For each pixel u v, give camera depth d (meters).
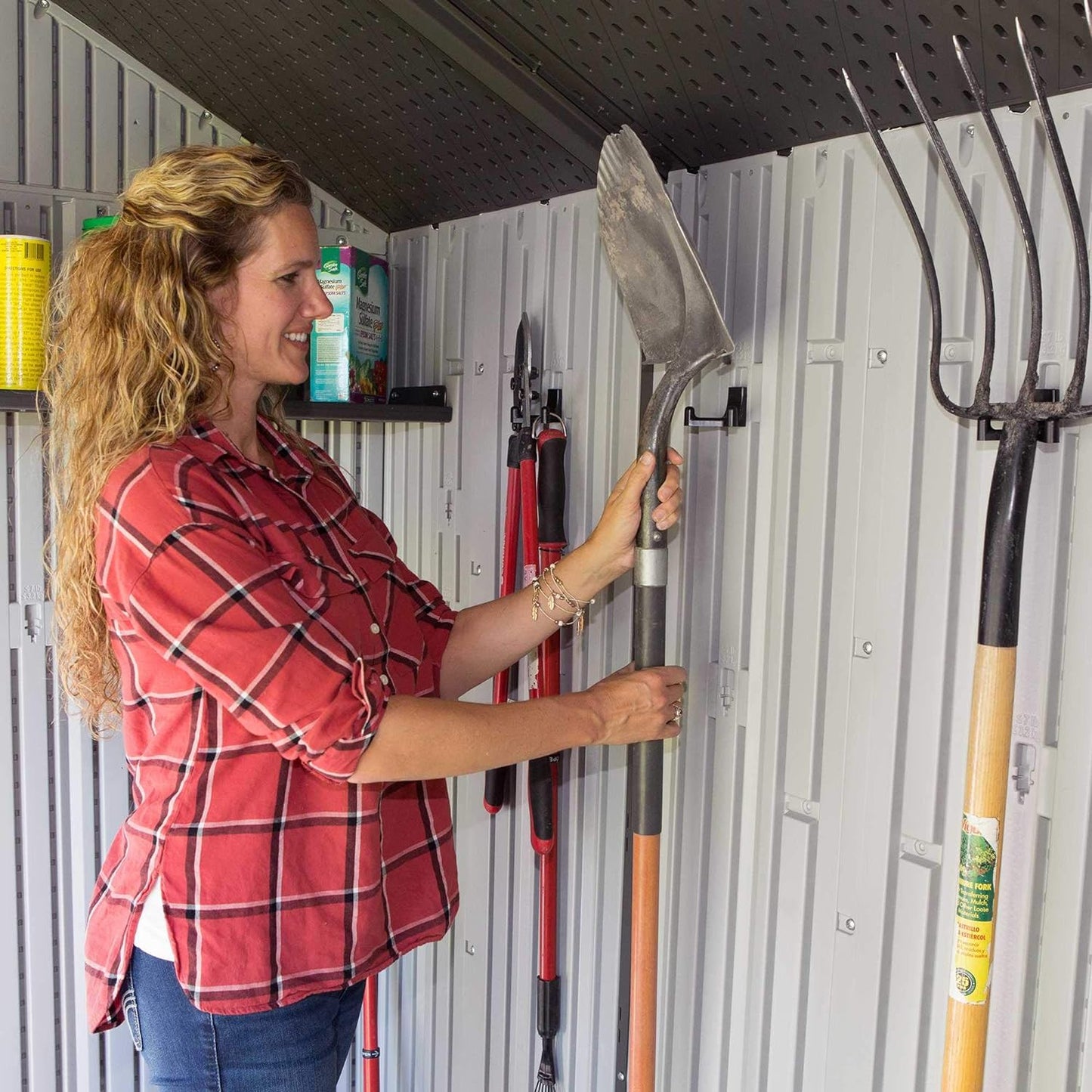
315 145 1.80
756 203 1.35
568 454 1.63
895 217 1.20
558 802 1.69
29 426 1.74
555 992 1.64
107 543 1.09
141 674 1.13
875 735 1.25
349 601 1.24
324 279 1.79
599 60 1.30
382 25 1.41
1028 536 1.09
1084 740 1.06
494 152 1.59
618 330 1.54
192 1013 1.17
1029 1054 1.13
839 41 1.11
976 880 1.01
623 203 1.24
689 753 1.48
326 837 1.19
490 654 1.43
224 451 1.16
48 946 1.86
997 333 1.12
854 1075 1.29
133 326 1.13
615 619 1.58
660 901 1.51
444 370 1.88
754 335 1.36
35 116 1.68
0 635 1.75
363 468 2.08
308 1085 1.23
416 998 2.04
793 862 1.35
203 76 1.73
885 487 1.22
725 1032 1.46
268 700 1.06
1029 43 0.99
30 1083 1.87
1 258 1.48
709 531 1.44
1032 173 1.07
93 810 1.87
